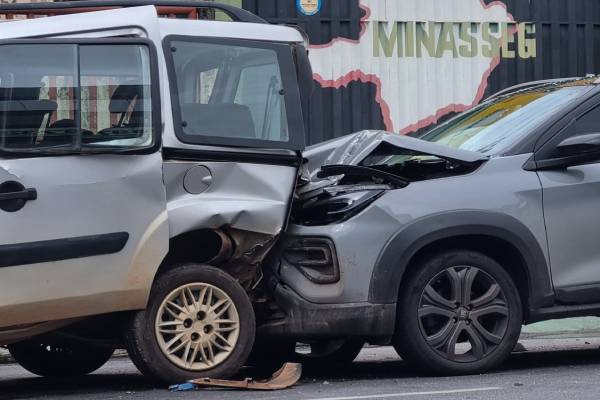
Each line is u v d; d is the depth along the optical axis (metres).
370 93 22.73
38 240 10.30
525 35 23.52
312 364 13.74
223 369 11.14
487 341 11.74
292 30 11.77
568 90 12.80
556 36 23.62
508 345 11.80
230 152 11.17
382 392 10.45
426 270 11.49
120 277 10.66
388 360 14.57
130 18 11.03
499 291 11.74
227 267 11.54
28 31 10.78
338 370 13.09
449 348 11.56
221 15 21.38
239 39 11.41
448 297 11.68
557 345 16.22
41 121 10.45
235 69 11.34
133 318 10.88
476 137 12.74
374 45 22.72
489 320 11.85
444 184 11.62
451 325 11.59
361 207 11.38
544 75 23.59
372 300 11.27
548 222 11.81
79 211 10.48
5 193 10.19
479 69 23.28
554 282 11.87
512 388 10.55
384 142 12.08
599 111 12.34
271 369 13.48
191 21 11.25
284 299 11.50
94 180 10.55
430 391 10.44
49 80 10.56
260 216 11.23
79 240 10.46
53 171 10.41
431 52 23.03
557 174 11.98
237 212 11.09
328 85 22.48
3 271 10.16
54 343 11.98
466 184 11.66
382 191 11.51
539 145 12.04
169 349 10.95
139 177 10.73
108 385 12.01
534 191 11.79
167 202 10.91
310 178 12.34
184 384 10.86
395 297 11.32
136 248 10.71
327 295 11.30
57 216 10.39
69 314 10.54
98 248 10.54
